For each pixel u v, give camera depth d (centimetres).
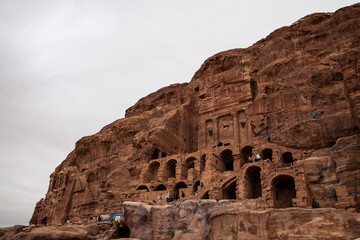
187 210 2992
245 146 4831
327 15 5869
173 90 7912
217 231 2834
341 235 2172
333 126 4047
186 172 5262
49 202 8894
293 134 4328
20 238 2948
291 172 3191
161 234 3031
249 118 5291
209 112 6469
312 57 5294
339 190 2936
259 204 3027
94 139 7919
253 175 3928
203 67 7375
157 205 3291
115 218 3984
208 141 6212
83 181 7250
